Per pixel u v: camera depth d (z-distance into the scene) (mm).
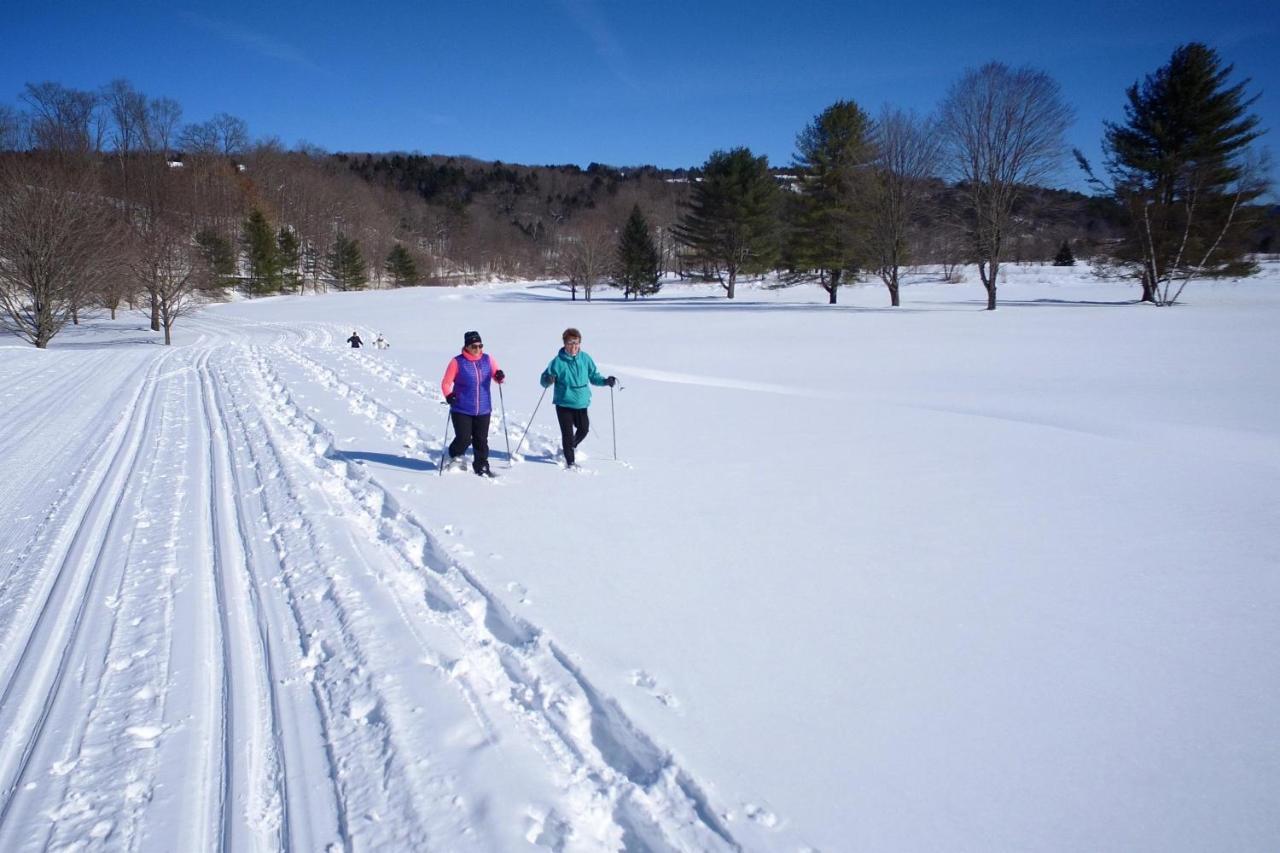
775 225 57375
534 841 2582
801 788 2783
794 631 4031
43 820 2678
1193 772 2879
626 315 40062
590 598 4438
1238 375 14945
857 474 7457
